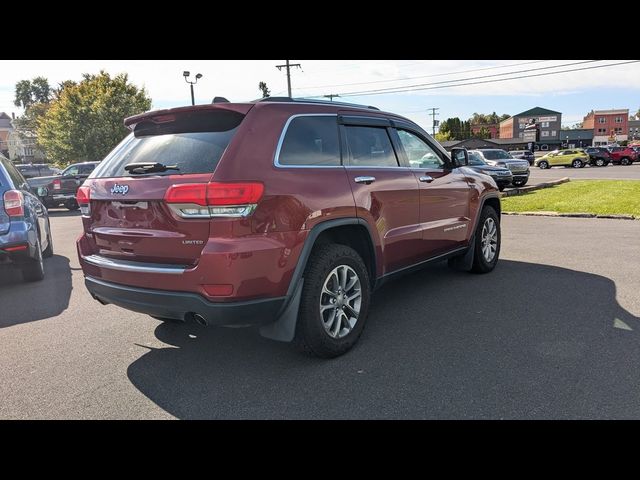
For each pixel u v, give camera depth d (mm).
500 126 124375
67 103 33812
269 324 3434
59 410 3084
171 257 3248
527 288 5355
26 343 4246
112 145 33719
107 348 4090
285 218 3256
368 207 3941
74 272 7250
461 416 2859
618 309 4598
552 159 43656
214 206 3027
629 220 10344
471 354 3688
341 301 3727
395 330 4234
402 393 3143
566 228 9469
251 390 3264
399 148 4594
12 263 5980
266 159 3291
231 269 3033
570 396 3025
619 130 117188
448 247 5250
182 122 3641
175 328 4539
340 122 3982
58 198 18438
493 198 6059
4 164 6449
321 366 3584
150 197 3252
